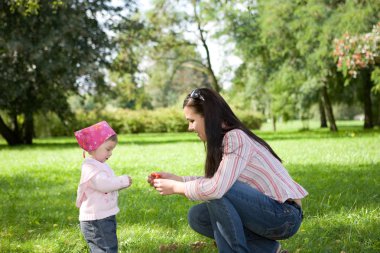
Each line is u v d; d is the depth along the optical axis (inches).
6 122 1034.1
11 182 358.6
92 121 1434.5
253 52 1199.6
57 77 857.5
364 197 246.5
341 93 1299.2
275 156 137.9
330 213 208.4
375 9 789.2
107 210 149.2
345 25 805.9
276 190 131.1
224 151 128.9
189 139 1079.0
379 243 158.6
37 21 808.3
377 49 691.4
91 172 148.3
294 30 941.2
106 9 906.1
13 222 214.7
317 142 736.3
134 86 1176.8
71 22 798.5
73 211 238.5
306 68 1002.7
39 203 263.7
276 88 1165.1
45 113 956.0
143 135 1454.2
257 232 135.6
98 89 978.1
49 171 432.1
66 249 167.8
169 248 162.2
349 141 729.6
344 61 733.3
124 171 412.5
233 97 1587.1
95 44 881.5
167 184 136.0
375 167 381.7
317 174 352.5
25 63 840.3
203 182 129.3
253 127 1675.7
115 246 150.8
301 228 184.9
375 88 861.8
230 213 129.0
